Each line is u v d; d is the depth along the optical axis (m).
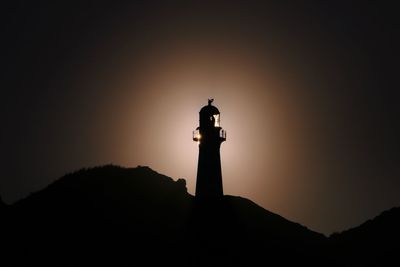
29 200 100.81
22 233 90.31
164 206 107.44
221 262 92.62
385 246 110.75
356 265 103.50
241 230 105.25
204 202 113.56
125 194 107.19
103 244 90.81
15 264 82.38
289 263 97.25
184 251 93.88
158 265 88.25
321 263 100.25
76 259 85.69
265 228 108.88
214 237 100.12
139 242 93.31
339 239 115.56
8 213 95.81
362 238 115.38
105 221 97.19
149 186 112.94
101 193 105.62
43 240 89.12
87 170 114.75
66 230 92.62
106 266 85.31
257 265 93.88
